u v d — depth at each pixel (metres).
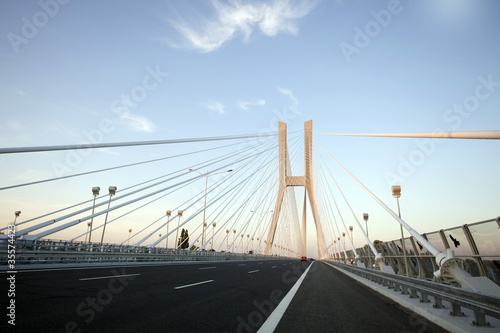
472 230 7.29
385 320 5.87
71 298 6.64
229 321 5.41
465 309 6.14
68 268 14.31
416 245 11.04
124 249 22.08
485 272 6.89
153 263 23.23
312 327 5.23
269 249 65.31
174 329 4.73
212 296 8.08
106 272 13.05
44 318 4.92
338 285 12.89
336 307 7.29
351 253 31.84
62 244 16.42
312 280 15.03
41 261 14.64
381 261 13.87
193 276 13.45
